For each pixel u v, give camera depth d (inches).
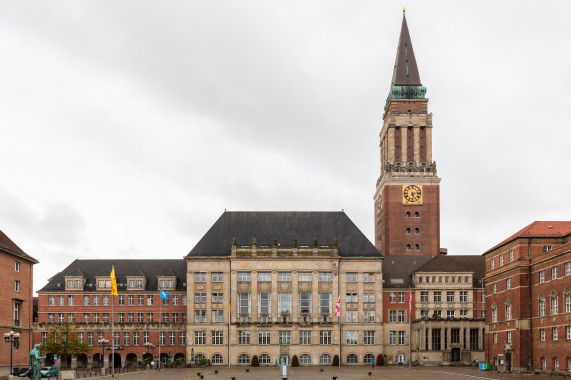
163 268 6181.1
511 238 4215.1
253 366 5305.1
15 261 3934.5
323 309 5620.1
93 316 5959.6
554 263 3661.4
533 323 3924.7
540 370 3806.6
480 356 5226.4
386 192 6727.4
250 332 5546.3
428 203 6692.9
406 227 6668.3
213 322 5561.0
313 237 5797.2
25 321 4057.6
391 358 5679.1
